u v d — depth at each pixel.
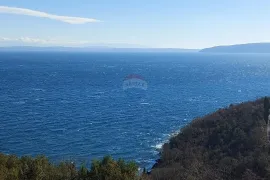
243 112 59.97
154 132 68.94
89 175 23.16
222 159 42.88
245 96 121.31
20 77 176.62
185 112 90.12
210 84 161.62
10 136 62.47
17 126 69.88
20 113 83.12
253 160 39.94
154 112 89.69
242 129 51.81
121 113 87.44
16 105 94.00
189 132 57.31
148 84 159.12
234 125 54.09
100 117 81.88
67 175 24.17
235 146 47.00
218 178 37.62
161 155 53.06
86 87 142.12
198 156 45.88
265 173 36.56
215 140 51.31
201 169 40.69
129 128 71.88
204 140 52.72
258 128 49.44
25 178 22.95
